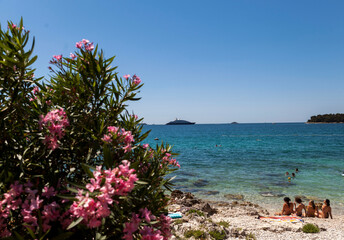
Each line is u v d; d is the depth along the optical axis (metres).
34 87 3.31
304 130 159.50
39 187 2.62
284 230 9.31
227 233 8.48
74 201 2.05
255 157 38.38
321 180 21.39
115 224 2.46
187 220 9.29
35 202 2.15
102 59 3.07
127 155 2.70
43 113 2.90
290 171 26.08
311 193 17.45
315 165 29.59
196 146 58.72
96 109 3.14
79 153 3.02
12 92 2.65
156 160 3.48
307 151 45.88
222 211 12.73
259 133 130.75
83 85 3.21
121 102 3.31
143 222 2.54
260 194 17.53
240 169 27.86
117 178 2.05
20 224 2.41
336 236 8.63
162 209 3.26
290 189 18.69
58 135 2.64
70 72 3.32
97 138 2.92
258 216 11.43
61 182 2.77
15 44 2.45
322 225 10.31
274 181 21.52
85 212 1.96
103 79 3.07
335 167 27.94
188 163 32.66
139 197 2.87
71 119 3.06
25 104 2.93
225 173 25.61
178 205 12.72
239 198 16.62
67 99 3.27
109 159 2.32
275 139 81.94
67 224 2.29
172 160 3.84
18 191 2.21
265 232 9.05
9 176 2.25
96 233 2.14
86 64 3.02
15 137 2.82
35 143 2.91
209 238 7.73
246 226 9.74
